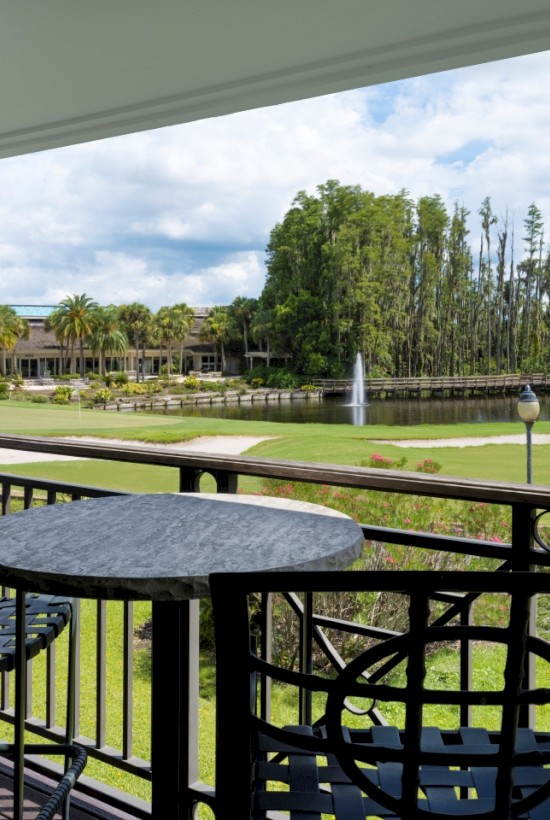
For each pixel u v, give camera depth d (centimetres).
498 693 79
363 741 109
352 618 377
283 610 389
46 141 339
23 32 241
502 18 224
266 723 86
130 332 5291
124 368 5344
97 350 5288
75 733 196
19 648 118
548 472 1719
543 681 349
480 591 76
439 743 106
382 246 4000
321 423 2966
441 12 222
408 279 3897
